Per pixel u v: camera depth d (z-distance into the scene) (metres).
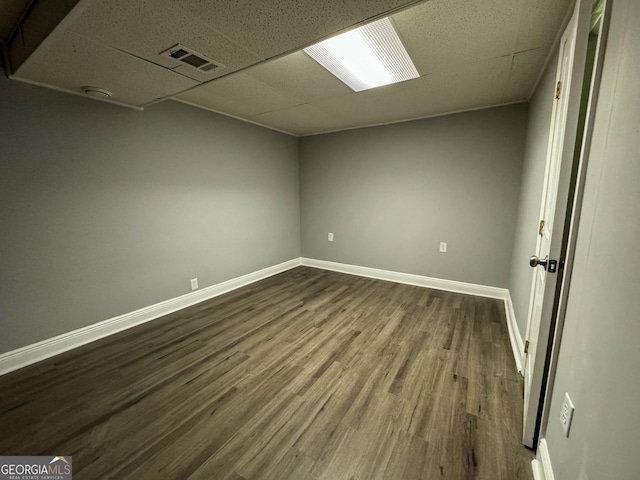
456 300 3.16
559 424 1.02
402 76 2.21
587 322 0.86
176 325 2.59
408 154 3.52
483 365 1.97
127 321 2.53
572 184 1.11
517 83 2.35
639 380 0.57
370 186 3.87
